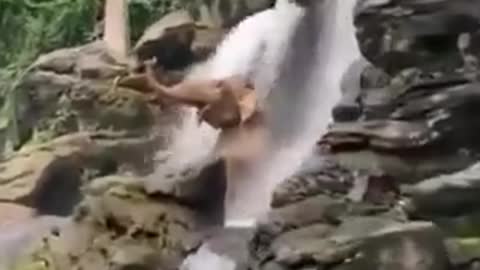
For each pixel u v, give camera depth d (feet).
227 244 34.42
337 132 29.43
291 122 42.55
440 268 24.85
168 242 35.17
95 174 49.32
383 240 24.99
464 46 28.66
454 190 25.95
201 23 56.49
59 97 53.88
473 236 25.64
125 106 50.70
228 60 48.11
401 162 28.04
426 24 29.09
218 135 43.04
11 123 56.95
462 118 27.81
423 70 29.19
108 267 34.01
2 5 68.85
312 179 28.37
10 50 68.85
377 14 30.14
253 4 55.57
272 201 28.86
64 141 50.37
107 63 53.06
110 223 35.58
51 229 40.86
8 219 48.75
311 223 26.94
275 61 45.01
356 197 27.63
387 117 29.35
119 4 58.44
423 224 25.30
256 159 40.75
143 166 49.21
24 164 50.49
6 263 39.45
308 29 44.52
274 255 26.27
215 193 38.06
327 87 42.93
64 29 67.05
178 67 54.39
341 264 24.85
